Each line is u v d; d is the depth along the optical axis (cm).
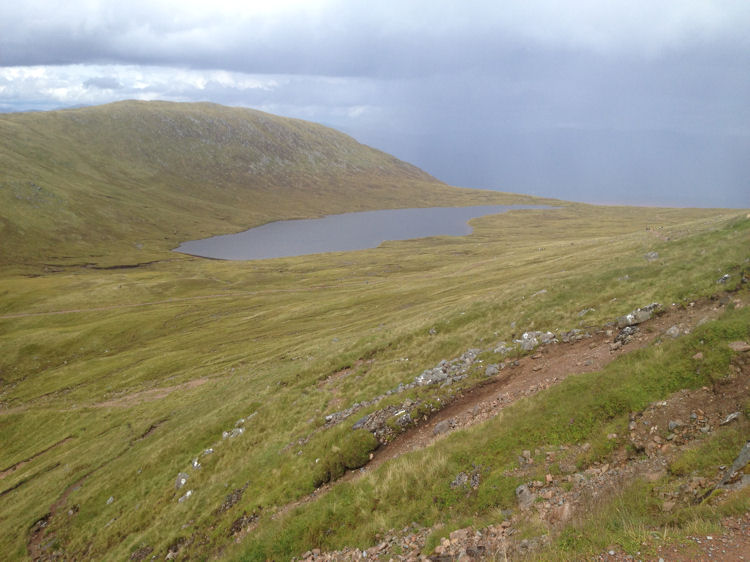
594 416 1509
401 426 2161
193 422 3897
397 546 1294
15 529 3375
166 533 2330
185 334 9144
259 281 15050
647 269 3262
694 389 1423
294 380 3809
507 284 5862
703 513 888
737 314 1697
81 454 4503
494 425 1700
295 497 1998
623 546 861
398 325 4850
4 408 6869
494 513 1242
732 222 3788
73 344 9400
